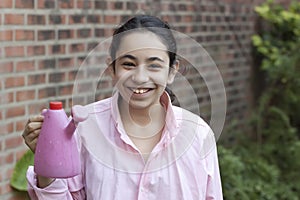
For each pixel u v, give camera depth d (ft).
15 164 13.14
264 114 22.30
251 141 21.91
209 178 7.47
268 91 22.12
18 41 12.94
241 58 21.84
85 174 7.31
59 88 14.07
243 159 19.74
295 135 21.81
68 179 7.30
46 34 13.65
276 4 23.30
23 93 13.16
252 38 22.16
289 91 21.99
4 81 12.68
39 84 13.55
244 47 21.99
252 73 22.53
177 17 18.13
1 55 12.57
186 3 18.56
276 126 21.66
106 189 7.11
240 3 21.65
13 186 13.07
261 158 20.40
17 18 12.89
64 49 14.17
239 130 21.85
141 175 7.12
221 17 20.52
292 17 22.47
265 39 22.68
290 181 20.17
